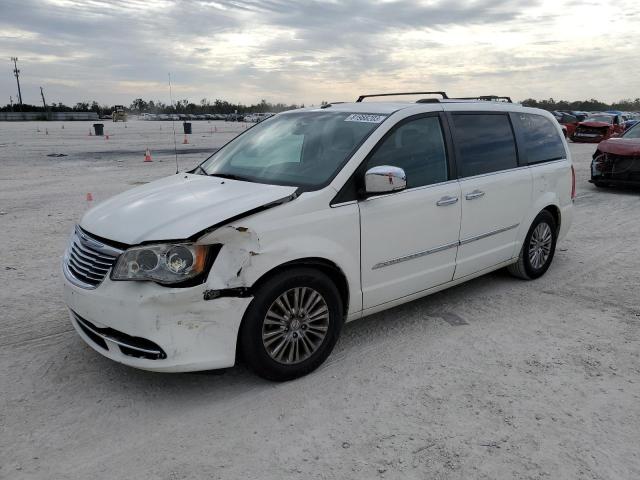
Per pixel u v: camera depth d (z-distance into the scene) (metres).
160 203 3.65
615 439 3.07
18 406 3.35
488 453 2.94
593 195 10.98
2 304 4.95
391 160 4.12
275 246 3.39
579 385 3.64
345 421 3.23
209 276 3.21
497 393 3.54
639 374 3.80
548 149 5.79
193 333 3.23
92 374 3.74
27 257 6.41
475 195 4.71
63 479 2.72
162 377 3.72
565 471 2.80
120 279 3.21
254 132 4.97
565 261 6.49
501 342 4.29
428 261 4.43
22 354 4.01
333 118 4.50
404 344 4.25
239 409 3.36
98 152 22.03
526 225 5.40
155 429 3.15
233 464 2.85
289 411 3.33
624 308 5.00
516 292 5.41
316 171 3.94
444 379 3.72
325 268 3.77
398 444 3.02
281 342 3.57
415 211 4.21
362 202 3.88
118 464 2.84
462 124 4.79
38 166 16.44
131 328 3.20
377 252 4.00
